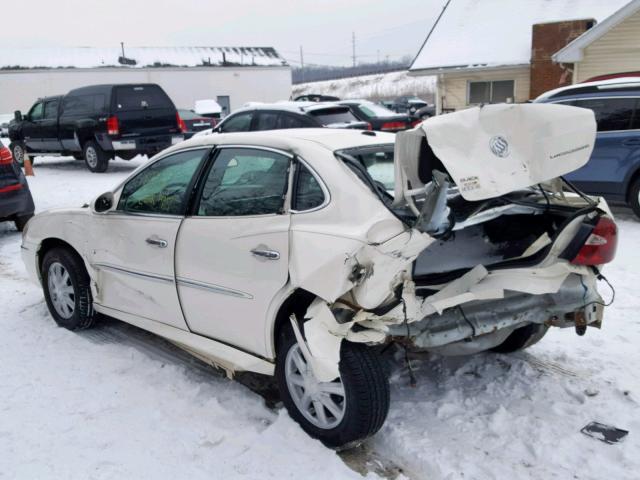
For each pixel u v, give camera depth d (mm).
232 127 11961
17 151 17594
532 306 3484
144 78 40469
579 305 3570
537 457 3186
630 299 5391
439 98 20562
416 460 3201
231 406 3707
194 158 3988
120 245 4305
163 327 4168
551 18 19750
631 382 3928
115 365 4219
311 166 3328
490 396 3801
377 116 14500
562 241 3338
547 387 3879
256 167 3607
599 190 8398
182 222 3854
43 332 4855
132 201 4305
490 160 2887
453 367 4184
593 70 16641
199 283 3740
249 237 3420
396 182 2975
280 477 3031
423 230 2928
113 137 14172
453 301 3059
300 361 3299
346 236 2992
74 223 4680
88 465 3109
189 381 4004
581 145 3020
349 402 3080
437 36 21219
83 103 14891
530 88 18297
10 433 3395
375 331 2994
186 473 3053
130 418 3547
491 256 3674
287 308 3367
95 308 4715
